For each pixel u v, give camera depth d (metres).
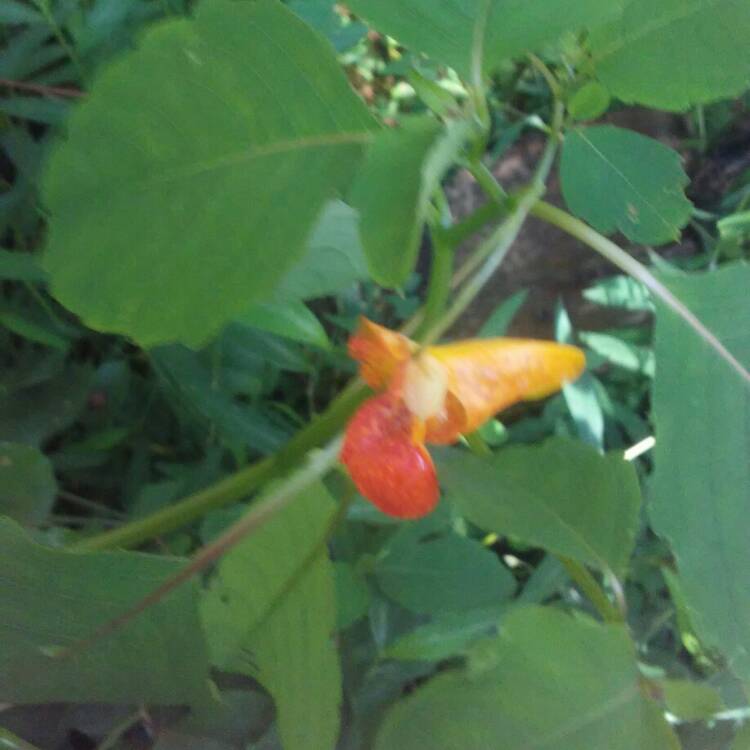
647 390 0.30
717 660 0.17
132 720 0.16
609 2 0.10
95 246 0.10
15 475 0.16
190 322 0.10
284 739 0.12
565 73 0.12
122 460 0.25
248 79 0.10
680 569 0.11
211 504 0.15
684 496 0.11
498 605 0.18
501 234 0.12
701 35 0.11
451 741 0.11
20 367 0.22
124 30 0.21
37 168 0.21
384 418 0.11
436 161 0.10
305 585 0.12
